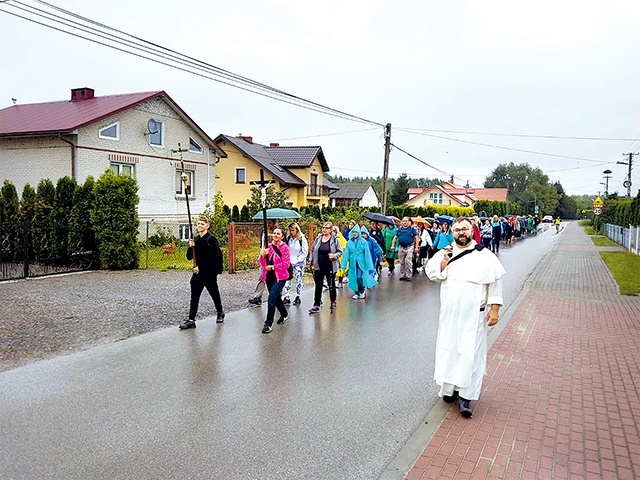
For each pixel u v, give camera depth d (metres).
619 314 10.16
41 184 16.34
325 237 9.84
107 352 6.87
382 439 4.45
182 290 11.77
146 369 6.21
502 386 5.84
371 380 5.97
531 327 8.93
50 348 6.98
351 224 14.73
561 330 8.72
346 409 5.10
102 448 4.21
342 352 7.09
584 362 6.84
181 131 26.95
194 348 7.14
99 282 12.81
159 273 14.73
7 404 5.09
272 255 8.44
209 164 29.08
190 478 3.77
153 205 25.31
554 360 6.92
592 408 5.18
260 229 16.45
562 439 4.44
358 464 4.01
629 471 3.89
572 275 16.67
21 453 4.11
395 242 15.71
